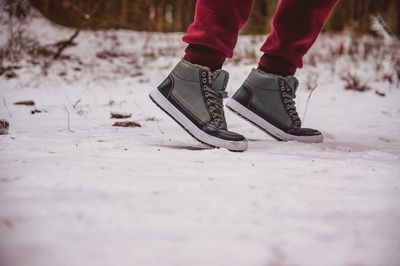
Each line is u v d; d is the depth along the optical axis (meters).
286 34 2.35
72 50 7.76
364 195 1.31
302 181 1.47
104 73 5.91
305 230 0.97
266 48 2.42
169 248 0.82
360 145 2.53
